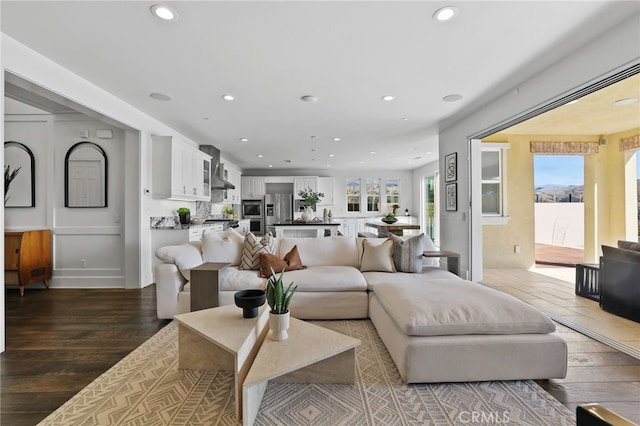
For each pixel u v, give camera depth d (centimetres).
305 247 359
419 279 298
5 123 427
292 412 160
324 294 289
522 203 536
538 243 679
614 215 522
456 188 461
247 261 327
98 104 329
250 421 145
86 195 433
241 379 158
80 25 218
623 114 418
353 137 556
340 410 162
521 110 317
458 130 454
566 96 265
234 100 368
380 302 247
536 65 278
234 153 709
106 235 433
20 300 364
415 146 632
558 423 151
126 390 180
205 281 275
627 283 291
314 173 974
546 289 405
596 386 182
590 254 539
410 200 980
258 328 193
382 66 281
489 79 308
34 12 203
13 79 249
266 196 927
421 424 151
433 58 266
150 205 443
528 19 211
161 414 159
